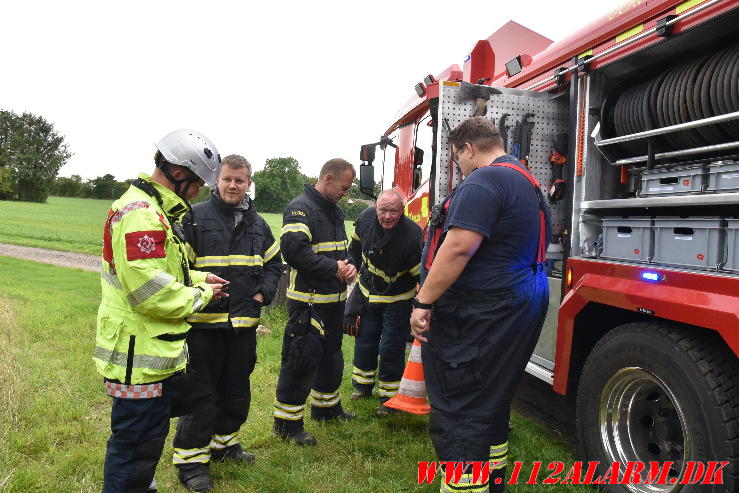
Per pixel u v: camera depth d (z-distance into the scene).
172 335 2.21
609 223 3.00
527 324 2.30
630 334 2.64
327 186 3.39
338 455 3.29
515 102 3.88
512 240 2.27
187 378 2.72
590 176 3.29
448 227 2.27
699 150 2.62
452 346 2.31
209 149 2.33
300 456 3.21
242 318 2.92
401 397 3.40
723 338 2.19
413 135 5.67
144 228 2.07
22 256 15.88
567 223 3.34
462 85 3.83
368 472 3.08
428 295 2.26
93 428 3.51
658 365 2.47
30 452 3.16
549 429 3.87
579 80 3.35
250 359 3.06
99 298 8.56
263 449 3.35
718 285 2.25
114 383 2.14
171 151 2.23
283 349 3.36
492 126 2.53
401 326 3.91
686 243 2.51
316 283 3.37
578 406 2.98
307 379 3.37
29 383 4.19
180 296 2.13
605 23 3.15
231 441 3.14
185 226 2.86
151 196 2.22
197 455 2.85
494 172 2.29
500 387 2.29
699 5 2.46
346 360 5.39
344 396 4.38
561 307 3.21
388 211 3.59
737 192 2.34
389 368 3.92
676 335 2.41
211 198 2.95
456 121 3.83
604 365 2.79
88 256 16.86
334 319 3.53
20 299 8.13
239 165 2.86
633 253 2.82
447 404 2.34
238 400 3.07
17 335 5.72
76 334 5.88
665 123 2.87
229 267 2.90
